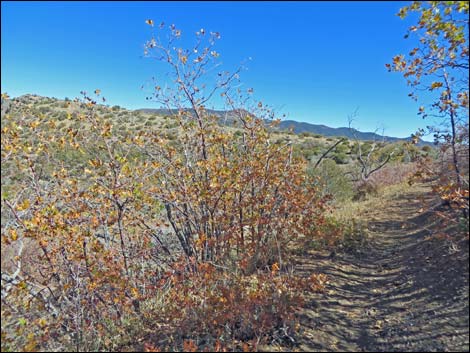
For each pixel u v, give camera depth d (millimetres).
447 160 6828
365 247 7344
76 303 3986
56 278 4188
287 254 6578
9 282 3742
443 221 7250
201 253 5242
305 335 4129
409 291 4984
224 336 3988
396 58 5156
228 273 5000
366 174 16875
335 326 4359
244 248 5527
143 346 3980
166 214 5789
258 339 3744
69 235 4070
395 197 12641
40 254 4551
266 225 5750
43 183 4309
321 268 6219
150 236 5168
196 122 5477
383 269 6137
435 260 5688
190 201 5055
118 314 4379
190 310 4258
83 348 3814
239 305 4086
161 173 5082
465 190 5574
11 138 3891
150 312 4559
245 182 5434
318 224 6547
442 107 5648
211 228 5359
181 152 5453
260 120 5859
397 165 18984
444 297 4504
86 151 4570
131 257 4715
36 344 3604
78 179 4453
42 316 3941
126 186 4414
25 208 3682
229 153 5754
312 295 5168
